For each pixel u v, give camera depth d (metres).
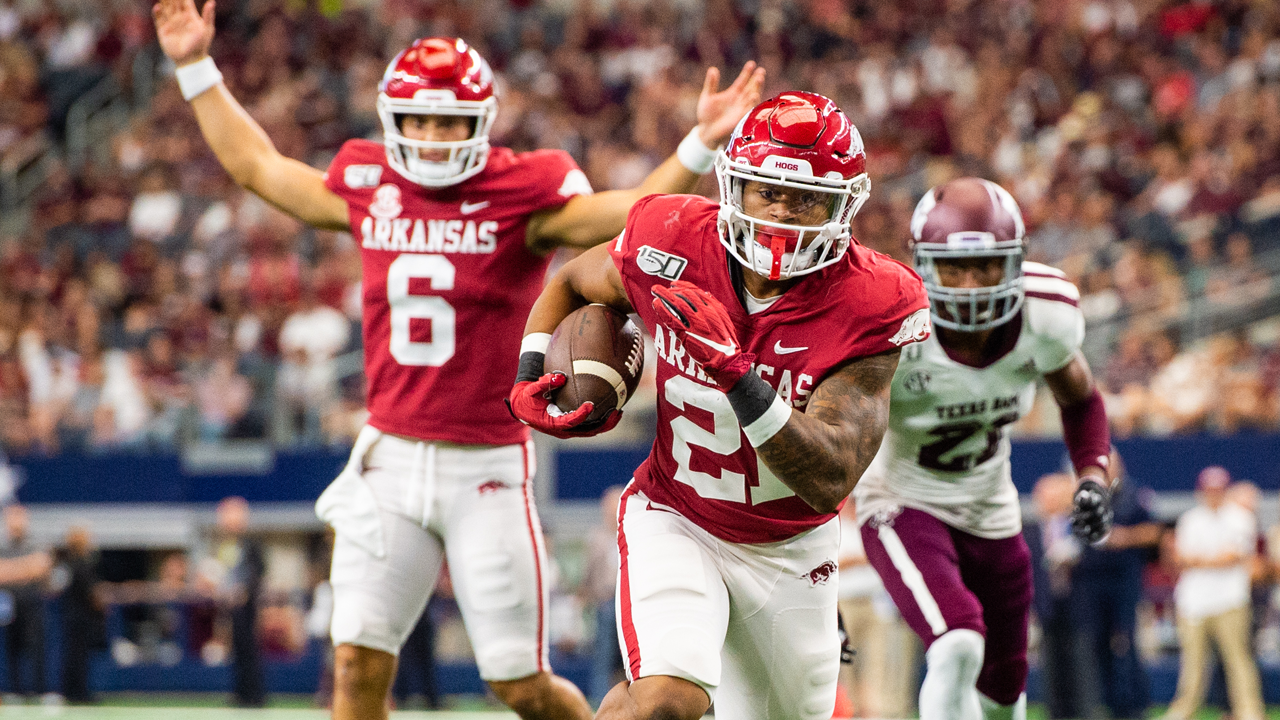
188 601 39.25
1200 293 43.16
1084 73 56.53
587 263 11.99
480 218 14.66
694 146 14.78
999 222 14.27
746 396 9.96
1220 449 37.03
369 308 14.95
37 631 36.44
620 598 11.56
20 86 61.41
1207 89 54.59
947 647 14.53
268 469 40.88
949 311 14.59
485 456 14.81
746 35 61.56
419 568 14.79
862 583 29.83
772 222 10.51
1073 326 14.98
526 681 14.81
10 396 44.34
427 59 14.40
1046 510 31.48
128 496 41.22
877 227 49.25
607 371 11.63
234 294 48.59
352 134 58.91
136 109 61.72
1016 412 15.44
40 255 53.34
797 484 10.30
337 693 14.66
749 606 11.81
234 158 15.50
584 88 59.12
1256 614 34.88
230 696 39.09
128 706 36.19
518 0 64.81
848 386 10.80
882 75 57.81
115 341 47.53
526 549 14.84
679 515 11.87
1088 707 30.50
